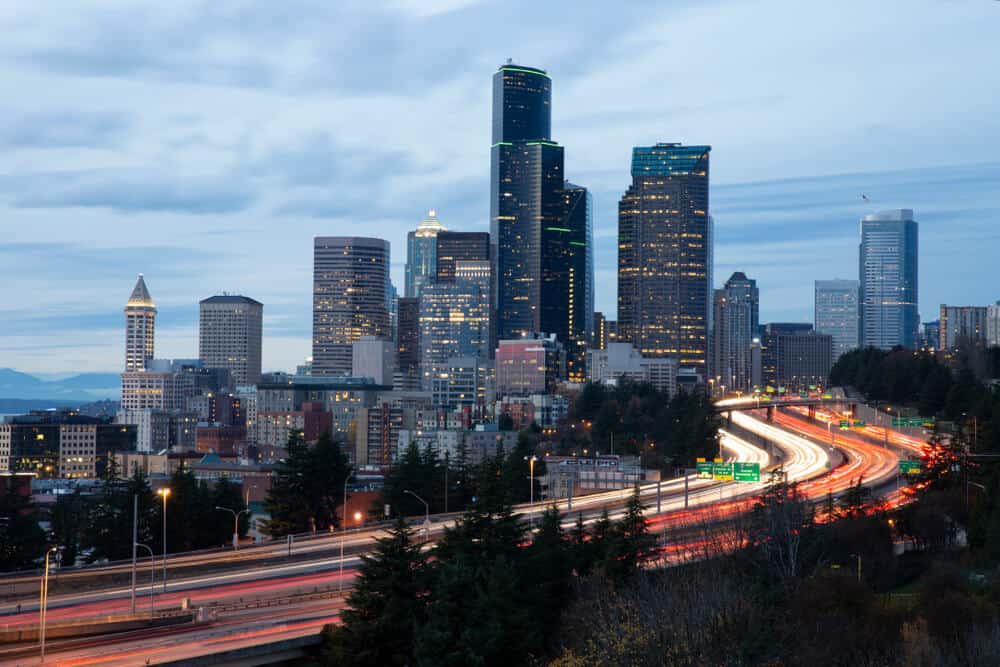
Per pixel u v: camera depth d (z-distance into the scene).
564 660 95.00
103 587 137.00
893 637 102.56
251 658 100.88
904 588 154.25
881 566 158.38
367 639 105.69
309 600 126.50
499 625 106.12
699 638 83.94
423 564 114.12
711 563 137.25
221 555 162.50
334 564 152.00
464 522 134.00
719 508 195.00
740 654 82.44
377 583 109.50
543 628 122.56
